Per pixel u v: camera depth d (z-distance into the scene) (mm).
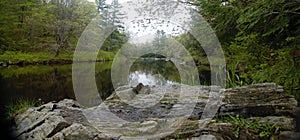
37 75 10797
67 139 2707
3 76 10328
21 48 18453
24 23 18984
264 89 3287
